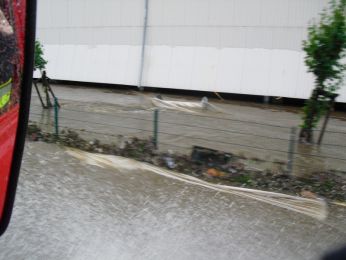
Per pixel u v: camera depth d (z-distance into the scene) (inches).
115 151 314.7
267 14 674.2
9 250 169.8
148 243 189.0
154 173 277.9
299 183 274.2
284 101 689.6
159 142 361.1
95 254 176.1
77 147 323.3
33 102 561.3
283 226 213.6
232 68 693.9
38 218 200.8
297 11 659.4
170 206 229.9
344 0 349.7
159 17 731.4
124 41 757.9
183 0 715.4
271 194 253.1
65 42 799.1
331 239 202.7
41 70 576.1
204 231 203.5
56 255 171.5
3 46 69.1
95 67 774.5
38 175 257.3
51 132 362.6
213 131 425.7
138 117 480.7
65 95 660.7
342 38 343.0
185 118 495.8
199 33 712.4
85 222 203.0
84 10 780.0
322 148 376.2
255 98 701.9
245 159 315.6
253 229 208.5
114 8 758.5
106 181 258.8
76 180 255.8
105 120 448.8
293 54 666.8
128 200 233.9
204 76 707.4
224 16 696.4
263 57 680.4
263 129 453.7
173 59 726.5
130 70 751.7
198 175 280.7
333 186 272.7
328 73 354.3
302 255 186.4
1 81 69.6
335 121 559.5
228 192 254.8
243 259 180.2
